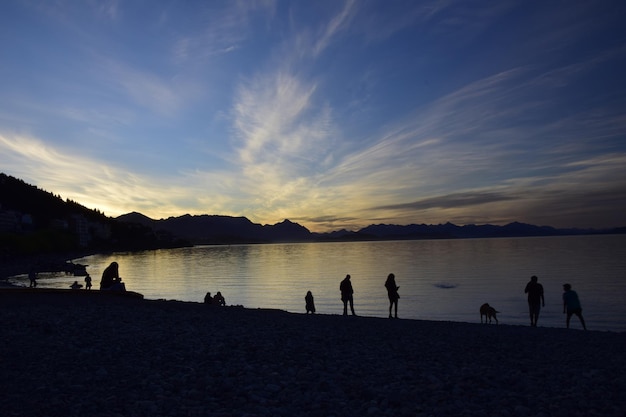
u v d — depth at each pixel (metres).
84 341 12.09
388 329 18.97
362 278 98.19
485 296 64.75
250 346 12.39
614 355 14.09
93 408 6.67
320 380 8.95
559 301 57.19
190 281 95.31
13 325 14.08
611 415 7.12
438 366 11.16
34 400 6.96
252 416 6.59
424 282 86.50
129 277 107.31
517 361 12.49
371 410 6.93
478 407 7.46
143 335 13.41
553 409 7.40
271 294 70.50
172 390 7.92
